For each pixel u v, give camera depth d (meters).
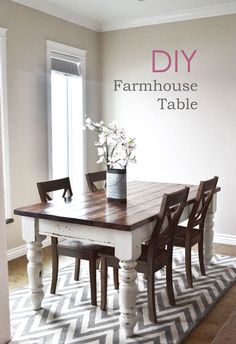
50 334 2.60
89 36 5.12
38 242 2.87
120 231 2.43
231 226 4.63
